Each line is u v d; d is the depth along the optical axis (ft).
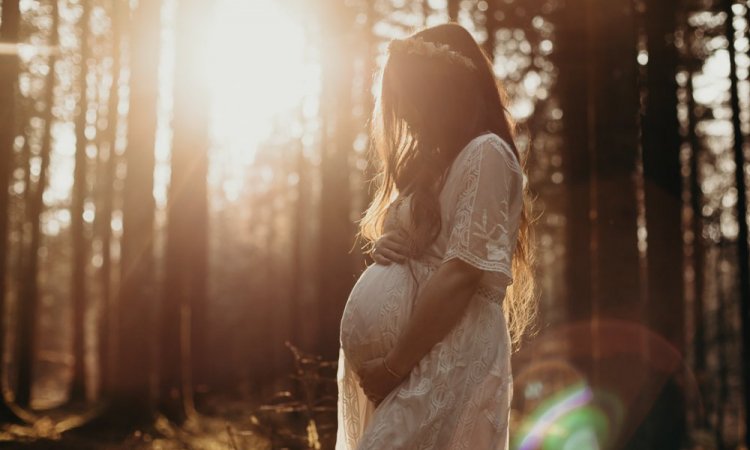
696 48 53.98
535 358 63.21
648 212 32.50
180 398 48.14
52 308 125.29
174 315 49.85
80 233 70.03
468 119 6.83
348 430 7.14
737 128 40.40
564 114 51.16
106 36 64.13
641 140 32.94
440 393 6.26
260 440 17.70
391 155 7.26
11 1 41.24
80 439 40.14
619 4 26.37
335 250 61.00
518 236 7.52
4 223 47.19
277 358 118.83
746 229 40.68
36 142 65.92
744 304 41.14
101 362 66.39
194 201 50.83
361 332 6.76
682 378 28.32
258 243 128.16
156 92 47.03
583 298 51.49
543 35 53.47
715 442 57.06
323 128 64.39
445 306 6.27
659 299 31.63
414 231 6.73
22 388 63.26
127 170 46.60
